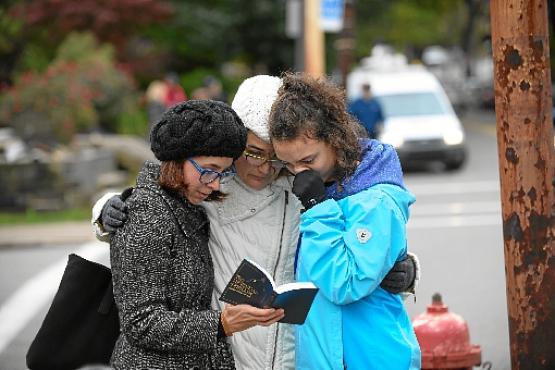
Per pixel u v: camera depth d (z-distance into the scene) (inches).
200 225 343.9
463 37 5949.8
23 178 1594.5
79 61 2213.3
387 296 354.3
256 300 322.3
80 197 1616.6
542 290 450.3
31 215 1561.3
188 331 327.3
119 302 332.8
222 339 338.6
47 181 1596.9
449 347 532.1
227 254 365.4
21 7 2554.1
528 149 445.4
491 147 2726.4
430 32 5831.7
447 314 544.4
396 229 343.9
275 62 3442.4
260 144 357.7
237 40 3420.3
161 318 327.9
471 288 964.0
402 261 355.6
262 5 3334.2
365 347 350.6
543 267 449.1
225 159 336.5
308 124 340.2
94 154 1728.6
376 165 351.3
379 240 338.6
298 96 344.5
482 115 4574.3
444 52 6953.7
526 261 449.4
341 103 347.6
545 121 446.0
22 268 1175.6
